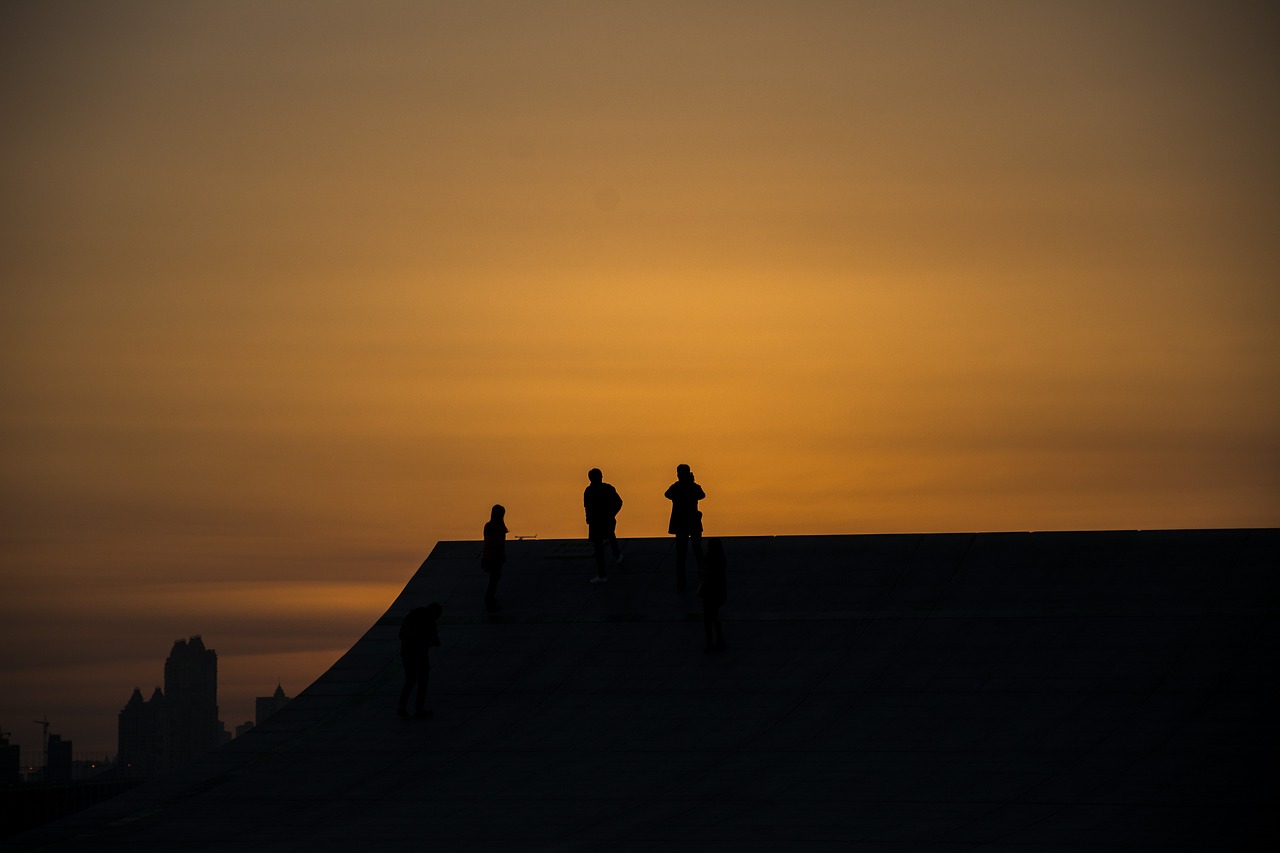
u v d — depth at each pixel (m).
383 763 69.88
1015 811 57.16
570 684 76.50
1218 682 69.19
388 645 83.75
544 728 72.12
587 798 63.06
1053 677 71.56
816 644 77.75
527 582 89.31
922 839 54.19
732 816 59.06
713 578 77.38
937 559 85.69
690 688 74.69
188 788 68.94
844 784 62.22
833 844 54.19
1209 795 57.47
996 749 64.88
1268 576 78.75
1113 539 85.06
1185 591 78.50
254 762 71.44
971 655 74.69
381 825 61.31
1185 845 51.66
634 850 54.72
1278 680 68.75
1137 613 76.94
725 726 70.31
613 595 86.38
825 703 71.62
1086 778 60.62
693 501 84.88
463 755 69.88
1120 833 53.50
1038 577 82.19
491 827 59.81
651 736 70.06
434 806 63.53
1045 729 66.50
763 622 80.94
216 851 59.03
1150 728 65.44
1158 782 59.44
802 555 88.25
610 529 88.19
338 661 82.44
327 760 70.81
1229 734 64.00
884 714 69.81
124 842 61.47
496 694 76.44
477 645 81.88
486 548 85.62
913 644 76.56
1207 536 83.75
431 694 77.19
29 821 84.12
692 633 80.50
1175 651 72.56
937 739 66.62
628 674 76.81
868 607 81.38
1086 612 77.75
